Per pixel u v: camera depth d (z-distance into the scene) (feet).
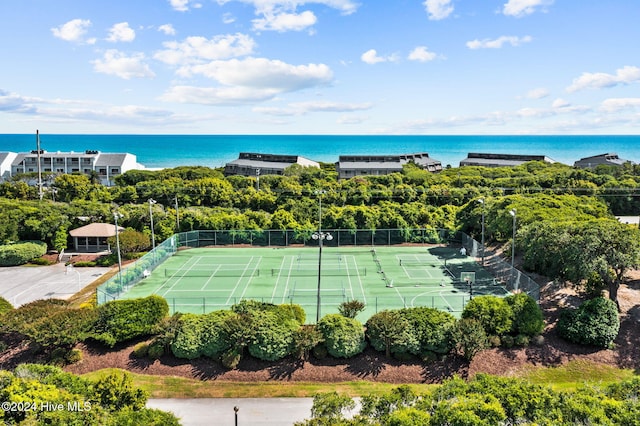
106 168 415.03
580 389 69.82
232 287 149.89
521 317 103.40
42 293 146.82
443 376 93.61
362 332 98.99
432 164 467.11
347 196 242.58
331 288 147.64
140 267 159.74
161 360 97.76
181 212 216.74
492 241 194.49
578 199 185.78
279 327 97.71
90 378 92.38
